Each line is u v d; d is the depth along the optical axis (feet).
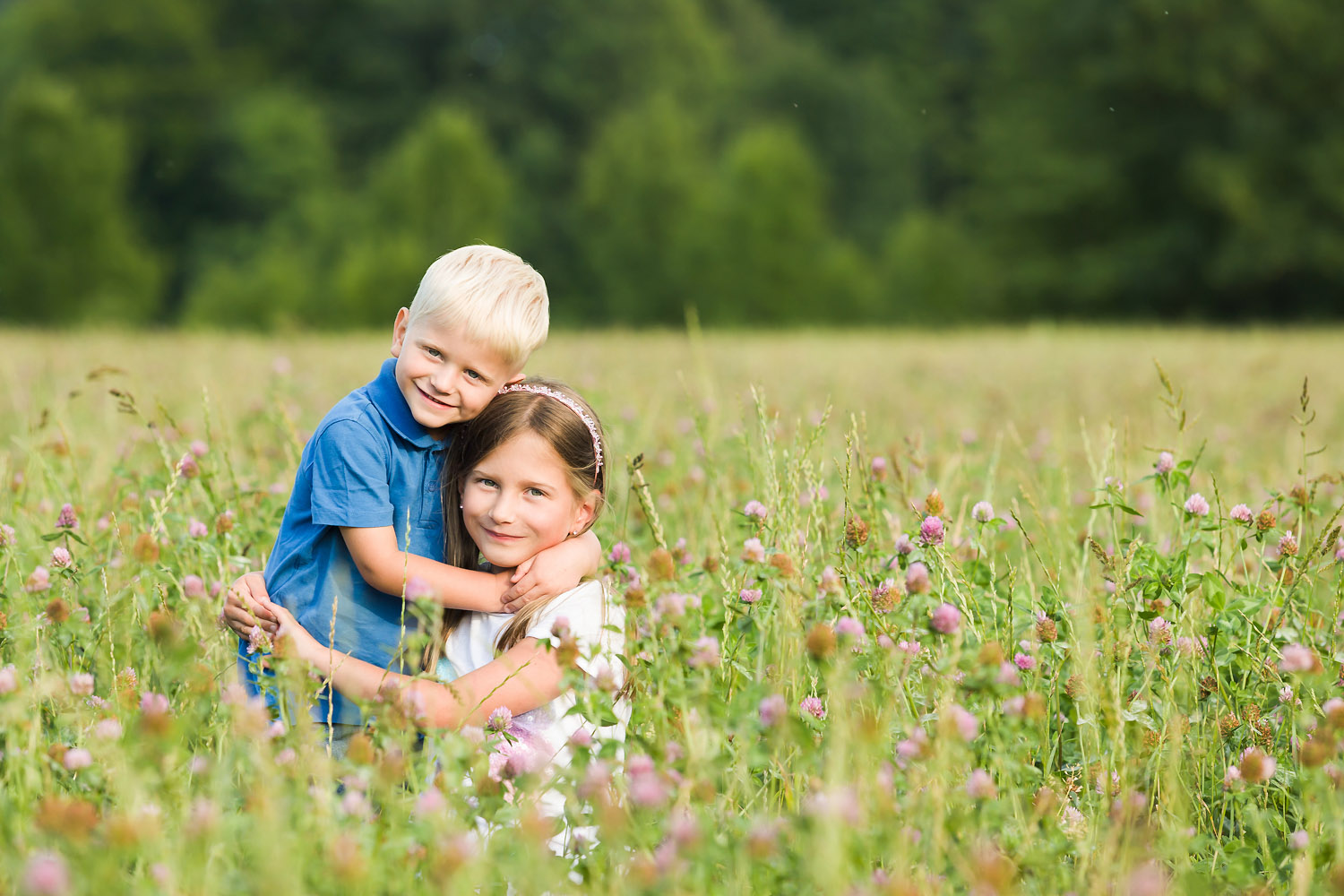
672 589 8.56
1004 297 134.00
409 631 9.71
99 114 175.73
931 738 7.59
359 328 120.88
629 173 155.43
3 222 134.21
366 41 188.75
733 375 36.96
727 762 7.18
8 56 185.37
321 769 6.88
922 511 11.52
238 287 132.87
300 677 7.66
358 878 6.02
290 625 9.12
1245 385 34.94
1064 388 35.24
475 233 147.54
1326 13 114.83
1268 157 118.52
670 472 17.51
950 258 136.05
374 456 9.51
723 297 145.79
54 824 5.98
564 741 9.21
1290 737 8.91
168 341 51.67
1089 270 128.16
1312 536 11.29
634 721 8.55
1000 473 18.44
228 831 6.26
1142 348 54.95
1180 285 125.70
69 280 136.15
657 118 158.81
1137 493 15.34
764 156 146.72
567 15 188.55
